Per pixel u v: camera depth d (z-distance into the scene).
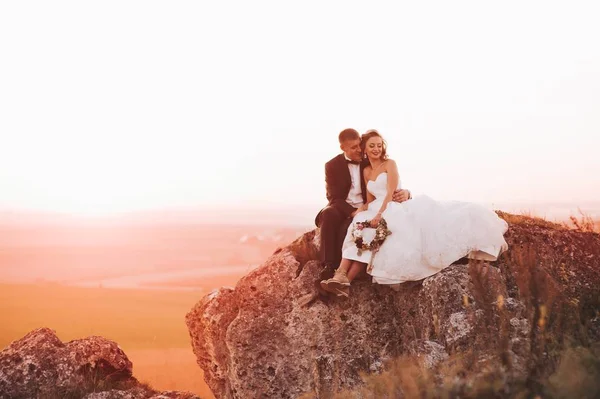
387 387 4.71
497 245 6.06
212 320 7.14
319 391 6.34
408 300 6.35
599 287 6.07
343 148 6.71
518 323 4.92
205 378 7.86
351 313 6.56
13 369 7.29
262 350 6.58
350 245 6.30
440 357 5.23
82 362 7.56
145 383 8.02
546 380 4.05
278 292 6.81
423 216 6.13
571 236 6.74
